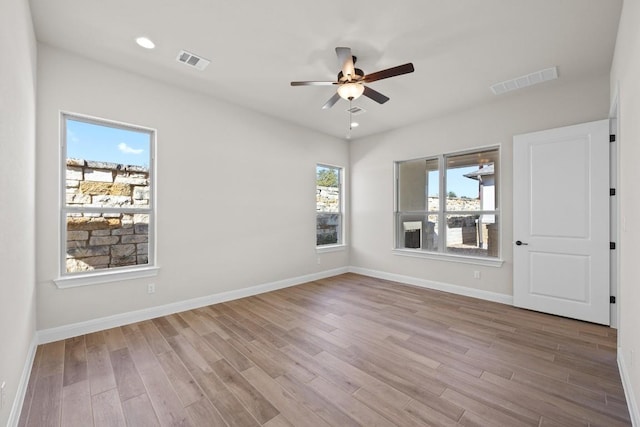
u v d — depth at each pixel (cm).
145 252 322
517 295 352
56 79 262
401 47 258
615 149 292
